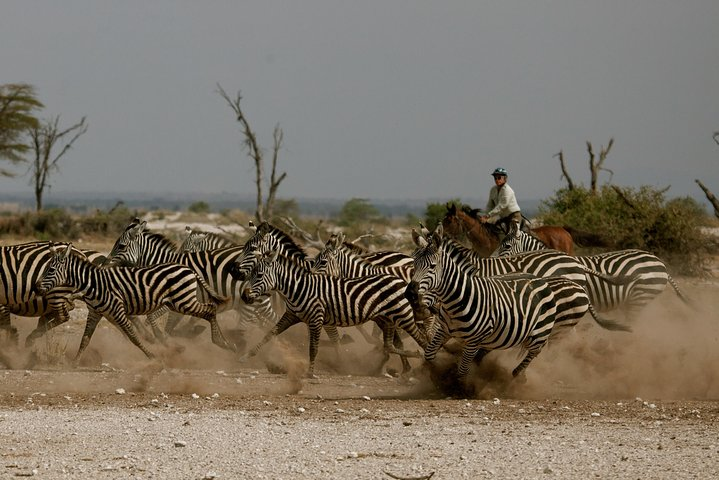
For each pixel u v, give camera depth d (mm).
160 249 34500
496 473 16266
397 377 29203
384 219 142250
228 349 30953
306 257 33031
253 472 16453
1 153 110625
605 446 18125
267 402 23375
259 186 90812
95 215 99625
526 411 22266
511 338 24297
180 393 24938
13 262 30828
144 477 16250
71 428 19875
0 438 19031
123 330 29609
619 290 31484
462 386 24875
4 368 29578
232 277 32188
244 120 90562
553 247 38188
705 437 18844
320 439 18844
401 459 17266
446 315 23812
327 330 30469
